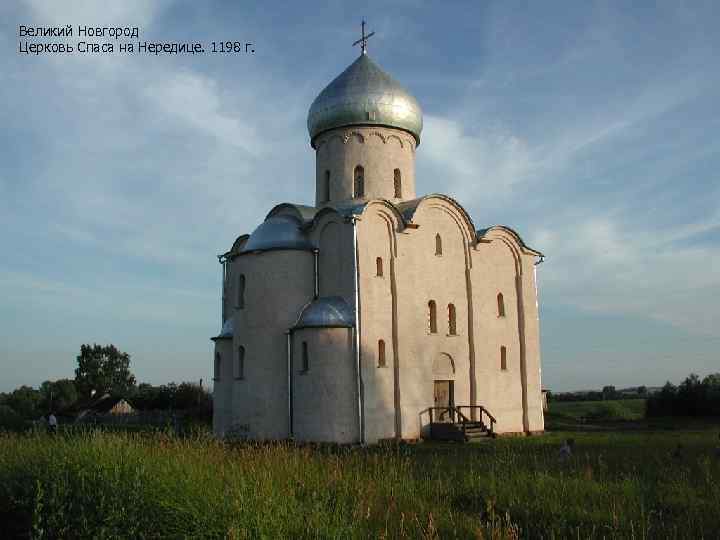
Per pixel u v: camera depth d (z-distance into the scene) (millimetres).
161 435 17781
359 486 14766
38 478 13188
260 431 30922
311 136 37875
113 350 105312
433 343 33250
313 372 29844
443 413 33094
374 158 36000
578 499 14438
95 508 11516
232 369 35594
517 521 13422
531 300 38188
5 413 37781
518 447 27266
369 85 36188
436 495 15156
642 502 13500
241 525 10273
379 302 31422
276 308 31750
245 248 33500
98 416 54938
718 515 13070
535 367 37656
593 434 35156
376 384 30531
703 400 50125
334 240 32125
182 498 11031
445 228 34938
